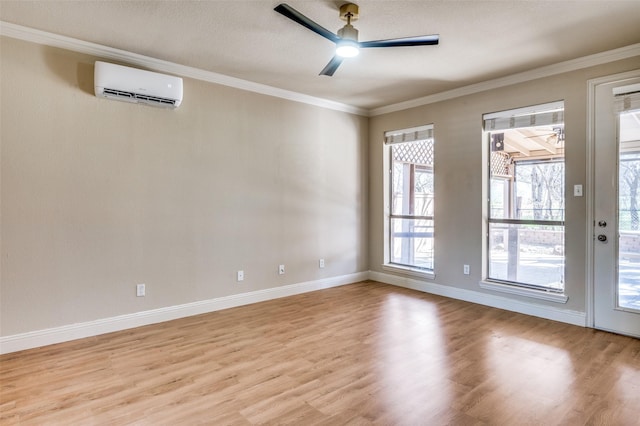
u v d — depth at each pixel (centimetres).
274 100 443
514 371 258
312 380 247
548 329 341
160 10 260
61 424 199
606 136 332
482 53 331
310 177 482
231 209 411
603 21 272
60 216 309
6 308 288
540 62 353
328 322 363
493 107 409
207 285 395
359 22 274
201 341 315
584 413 207
